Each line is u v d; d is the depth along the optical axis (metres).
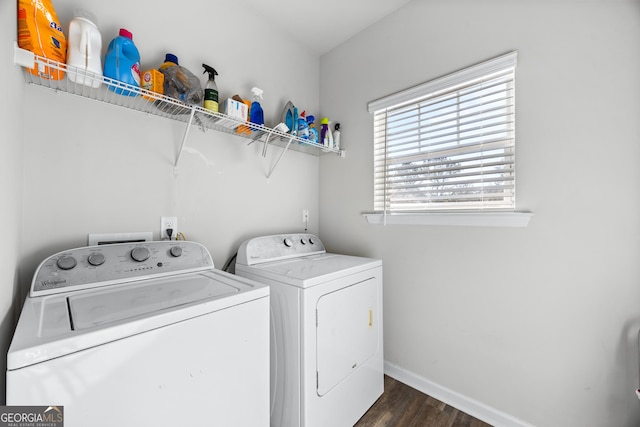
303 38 2.14
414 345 1.77
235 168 1.73
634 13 1.10
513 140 1.41
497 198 1.46
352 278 1.48
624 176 1.12
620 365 1.13
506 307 1.42
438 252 1.66
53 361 0.58
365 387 1.55
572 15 1.23
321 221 2.32
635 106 1.10
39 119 1.06
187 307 0.79
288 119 1.84
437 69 1.66
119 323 0.67
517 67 1.37
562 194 1.25
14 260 0.86
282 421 1.29
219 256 1.64
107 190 1.23
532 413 1.34
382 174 1.96
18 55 0.80
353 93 2.11
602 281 1.16
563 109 1.25
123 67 1.09
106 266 1.05
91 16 1.11
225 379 0.87
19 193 0.93
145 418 0.70
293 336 1.24
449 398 1.61
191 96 1.29
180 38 1.47
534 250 1.33
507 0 1.41
